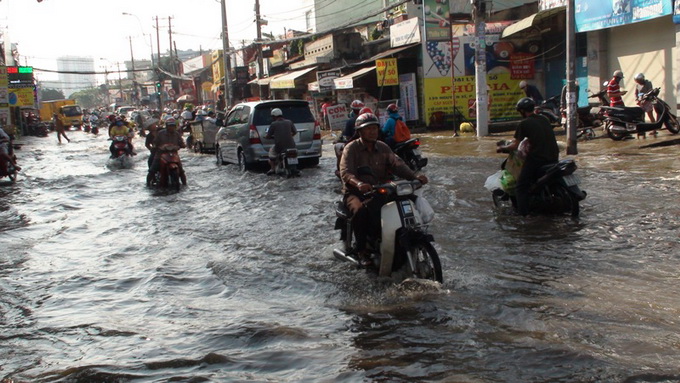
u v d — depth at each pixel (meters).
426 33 23.56
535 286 5.36
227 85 37.81
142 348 4.41
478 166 13.48
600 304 4.83
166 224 9.26
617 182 10.23
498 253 6.50
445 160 14.93
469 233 7.46
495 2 29.70
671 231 6.97
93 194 13.16
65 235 8.76
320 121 34.91
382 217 5.64
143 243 8.02
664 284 5.26
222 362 4.05
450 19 22.53
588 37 20.89
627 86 19.52
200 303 5.46
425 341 4.25
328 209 9.58
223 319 4.97
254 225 8.75
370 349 4.17
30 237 8.78
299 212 9.48
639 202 8.56
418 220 5.63
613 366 3.69
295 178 13.59
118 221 9.73
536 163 8.06
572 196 7.92
